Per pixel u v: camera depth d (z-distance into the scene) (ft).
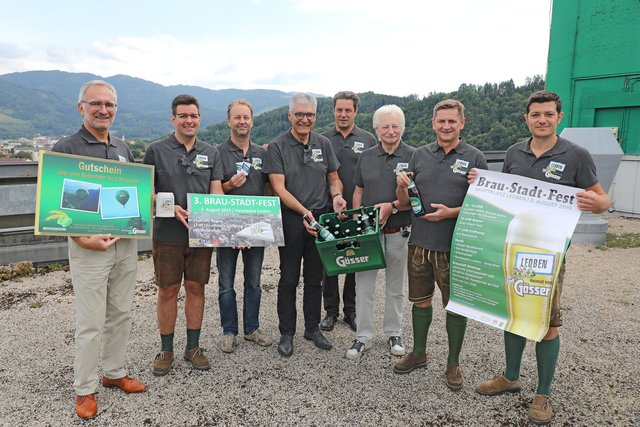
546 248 8.32
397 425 8.74
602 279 18.83
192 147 10.52
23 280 17.87
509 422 8.87
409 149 11.55
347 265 10.65
